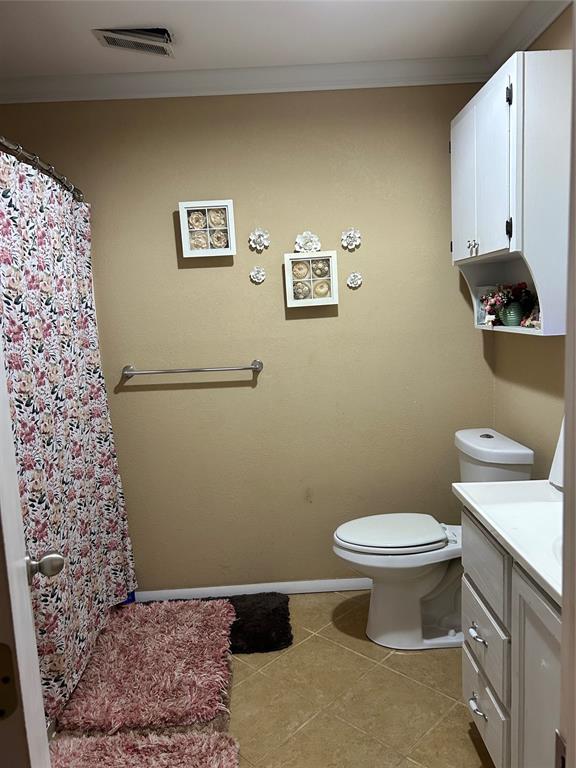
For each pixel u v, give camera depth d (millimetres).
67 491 2197
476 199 2266
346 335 2838
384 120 2715
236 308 2809
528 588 1393
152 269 2777
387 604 2494
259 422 2881
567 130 1886
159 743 1927
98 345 2721
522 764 1471
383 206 2766
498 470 2432
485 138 2148
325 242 2775
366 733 2002
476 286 2652
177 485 2908
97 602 2537
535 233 1922
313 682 2285
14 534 822
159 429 2873
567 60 1862
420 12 2188
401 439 2904
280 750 1935
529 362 2459
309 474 2918
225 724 2045
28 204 1962
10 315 1799
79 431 2357
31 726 809
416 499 2941
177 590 2971
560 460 1853
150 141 2705
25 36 2225
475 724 1953
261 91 2680
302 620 2738
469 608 1864
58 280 2219
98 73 2605
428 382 2873
